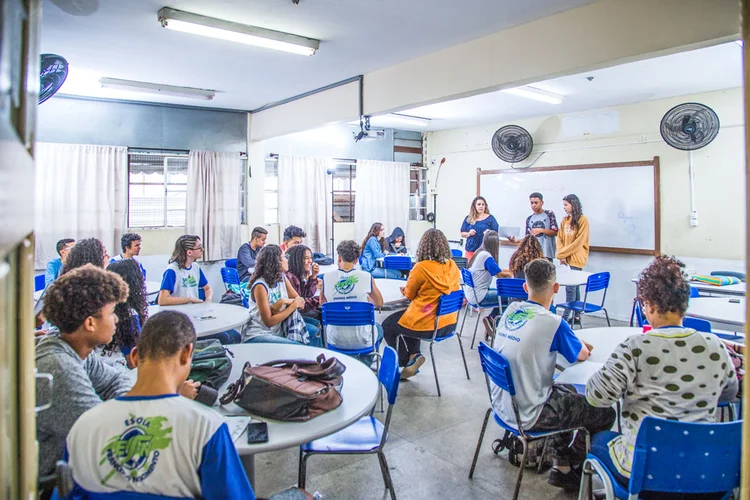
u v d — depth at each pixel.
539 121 6.81
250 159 6.55
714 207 5.27
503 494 2.28
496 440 2.63
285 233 4.90
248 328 3.04
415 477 2.44
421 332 3.53
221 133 6.33
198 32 3.36
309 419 1.56
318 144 7.29
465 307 6.19
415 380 3.82
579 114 6.37
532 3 3.00
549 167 6.70
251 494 1.15
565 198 5.65
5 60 0.47
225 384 1.90
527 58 3.34
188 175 6.06
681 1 2.59
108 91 5.22
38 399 1.32
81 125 5.44
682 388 1.52
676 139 5.25
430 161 8.46
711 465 1.42
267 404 1.57
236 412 1.64
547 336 2.07
